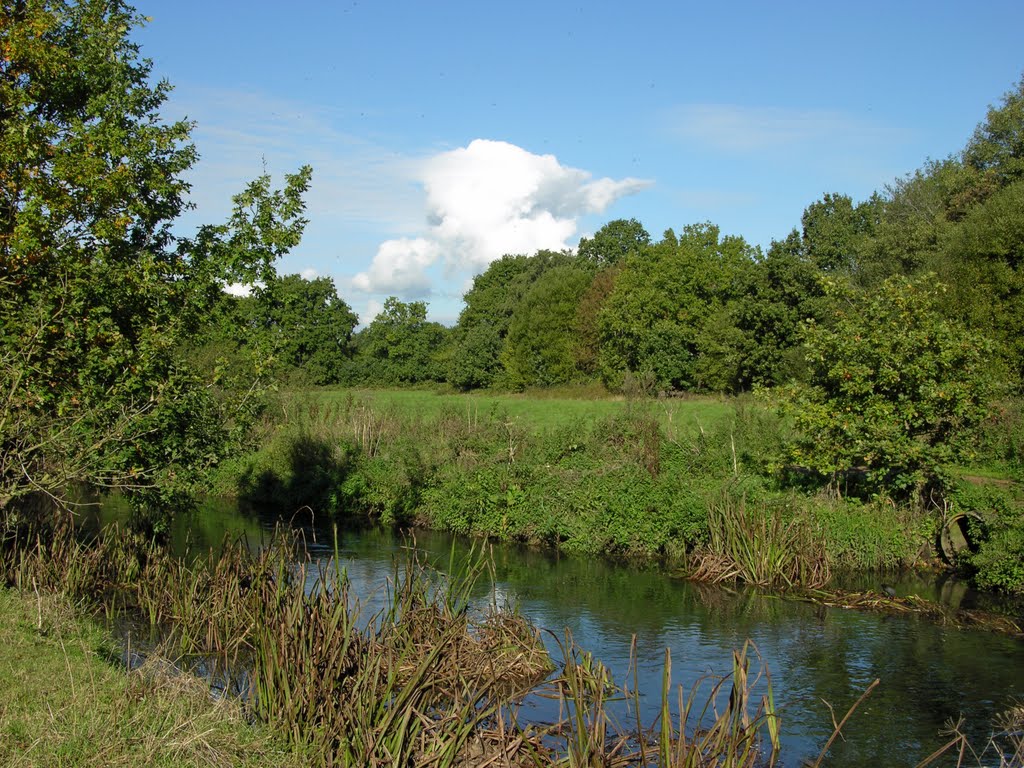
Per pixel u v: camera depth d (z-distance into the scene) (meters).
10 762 6.67
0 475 13.80
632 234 105.81
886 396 21.56
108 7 18.66
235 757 7.47
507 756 8.09
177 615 14.02
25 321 14.04
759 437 25.61
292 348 18.45
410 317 91.38
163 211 17.77
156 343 14.98
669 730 7.18
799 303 50.97
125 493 17.61
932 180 54.88
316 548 22.20
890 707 11.34
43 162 15.75
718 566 19.19
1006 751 9.93
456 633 10.99
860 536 19.70
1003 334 31.78
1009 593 17.69
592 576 19.56
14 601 11.84
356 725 7.86
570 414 42.72
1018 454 25.27
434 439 31.06
